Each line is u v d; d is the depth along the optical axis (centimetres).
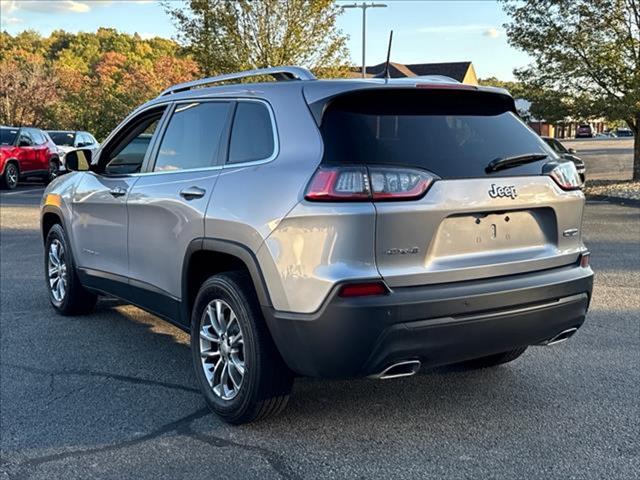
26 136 2144
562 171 399
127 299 526
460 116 389
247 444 375
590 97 1919
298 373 362
